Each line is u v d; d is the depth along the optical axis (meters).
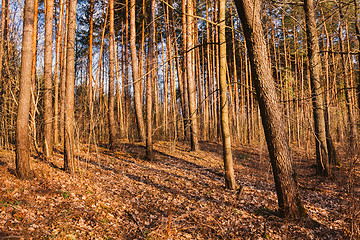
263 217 6.01
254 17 5.40
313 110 10.42
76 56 21.59
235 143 20.80
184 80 16.94
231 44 23.89
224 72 8.15
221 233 5.20
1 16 11.34
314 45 10.02
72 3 7.95
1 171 6.56
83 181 7.34
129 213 5.83
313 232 5.23
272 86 5.64
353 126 5.36
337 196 7.69
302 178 10.30
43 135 10.19
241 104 25.02
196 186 8.64
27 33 6.62
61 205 5.42
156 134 18.27
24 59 6.63
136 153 13.05
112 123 12.96
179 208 6.48
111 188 7.36
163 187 8.18
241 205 6.86
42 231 4.22
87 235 4.47
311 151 17.61
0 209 4.55
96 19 16.50
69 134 8.05
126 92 21.38
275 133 5.62
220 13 7.98
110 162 10.66
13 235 3.79
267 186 9.20
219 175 10.70
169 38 17.06
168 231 4.93
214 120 23.84
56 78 13.72
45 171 7.30
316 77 10.05
